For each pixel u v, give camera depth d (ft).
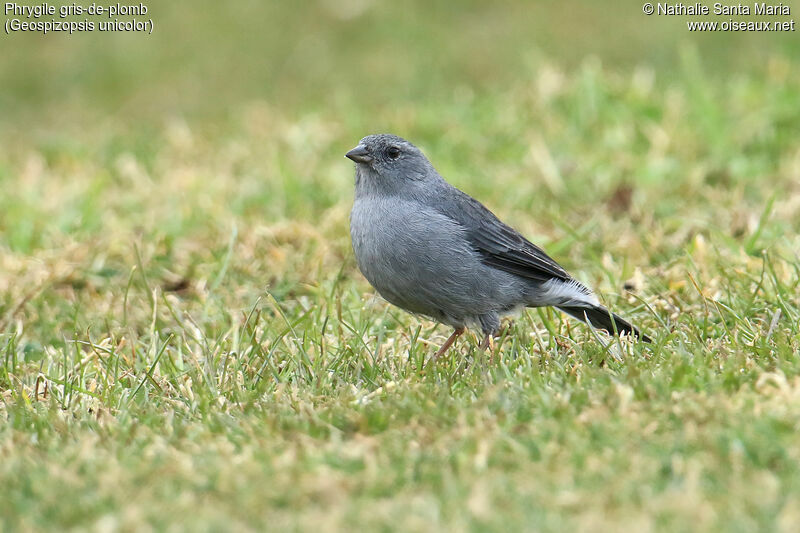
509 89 67.92
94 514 21.65
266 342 34.32
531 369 28.86
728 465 22.24
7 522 21.57
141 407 28.94
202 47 83.46
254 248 44.37
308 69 79.56
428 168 33.71
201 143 61.72
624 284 38.34
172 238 45.52
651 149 52.54
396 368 31.14
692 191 48.06
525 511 20.88
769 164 50.80
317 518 21.11
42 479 23.29
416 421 25.61
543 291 33.71
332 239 45.52
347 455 24.04
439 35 81.15
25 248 46.01
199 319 38.37
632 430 24.07
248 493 22.15
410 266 32.55
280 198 50.98
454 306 33.19
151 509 21.70
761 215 43.62
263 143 60.03
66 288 41.81
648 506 20.72
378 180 33.04
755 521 19.95
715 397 25.27
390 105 66.39
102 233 47.75
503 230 33.50
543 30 79.36
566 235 44.14
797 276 36.04
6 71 82.43
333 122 61.82
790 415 24.16
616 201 47.70
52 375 32.65
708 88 59.11
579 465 22.65
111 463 24.18
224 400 29.09
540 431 24.45
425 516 20.83
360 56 80.28
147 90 79.46
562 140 55.16
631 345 31.35
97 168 58.65
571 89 60.34
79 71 82.17
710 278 37.40
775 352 29.19
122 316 38.91
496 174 52.06
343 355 32.17
